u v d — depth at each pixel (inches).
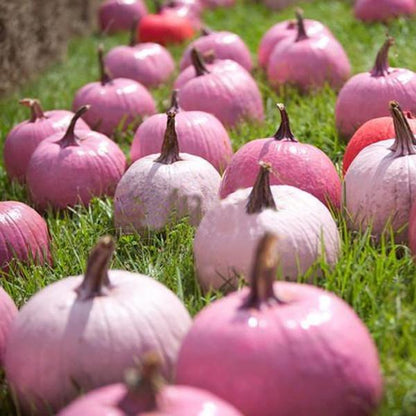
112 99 477.4
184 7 808.3
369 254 273.9
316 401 191.3
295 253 251.3
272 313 198.7
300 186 301.9
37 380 215.6
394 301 247.3
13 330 223.5
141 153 389.1
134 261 307.9
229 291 259.4
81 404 178.1
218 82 451.2
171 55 681.0
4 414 230.4
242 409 192.5
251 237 252.4
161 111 521.0
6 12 601.3
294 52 506.6
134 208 323.0
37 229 325.1
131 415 170.6
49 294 224.7
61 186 375.2
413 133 311.3
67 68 695.1
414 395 205.9
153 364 169.5
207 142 379.2
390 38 406.0
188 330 209.9
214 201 327.6
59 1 743.7
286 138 315.9
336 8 805.9
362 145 335.6
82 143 386.9
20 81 630.5
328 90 491.8
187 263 288.5
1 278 306.2
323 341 194.2
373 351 203.6
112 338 213.6
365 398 196.2
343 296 251.9
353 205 298.2
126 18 831.7
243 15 853.2
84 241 329.1
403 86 399.2
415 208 270.2
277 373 190.9
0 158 478.6
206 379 195.2
